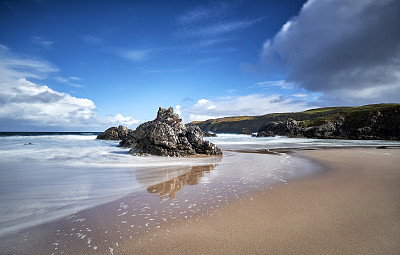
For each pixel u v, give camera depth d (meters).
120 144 27.17
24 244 3.88
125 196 6.75
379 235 4.16
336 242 3.92
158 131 18.30
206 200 6.33
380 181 8.56
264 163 13.83
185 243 3.93
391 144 33.59
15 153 17.80
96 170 11.12
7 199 6.37
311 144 33.28
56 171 10.66
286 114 135.25
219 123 162.00
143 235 4.23
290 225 4.64
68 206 5.85
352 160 14.55
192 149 18.67
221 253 3.61
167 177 9.55
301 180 8.82
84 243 3.92
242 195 6.79
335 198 6.43
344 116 67.50
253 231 4.38
